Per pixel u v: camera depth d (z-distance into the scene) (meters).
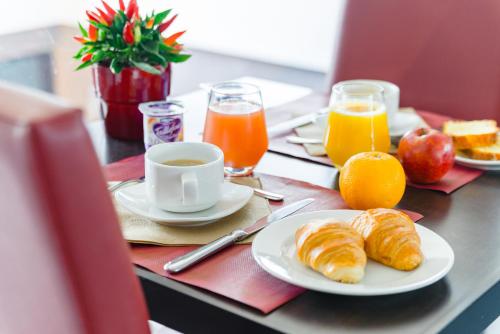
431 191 1.19
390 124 1.41
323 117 1.39
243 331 0.82
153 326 1.17
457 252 0.98
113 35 1.36
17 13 4.98
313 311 0.83
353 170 1.08
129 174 1.23
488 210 1.12
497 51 1.67
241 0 4.65
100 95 1.40
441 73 1.73
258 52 4.70
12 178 0.56
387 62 1.78
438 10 1.72
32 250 0.59
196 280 0.89
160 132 1.30
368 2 1.79
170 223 1.01
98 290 0.62
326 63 4.41
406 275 0.89
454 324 0.83
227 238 0.97
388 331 0.79
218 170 1.04
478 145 1.29
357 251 0.86
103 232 0.60
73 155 0.56
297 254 0.91
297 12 4.43
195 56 4.80
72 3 5.10
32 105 0.56
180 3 4.92
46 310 0.63
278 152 1.35
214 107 1.23
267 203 1.12
